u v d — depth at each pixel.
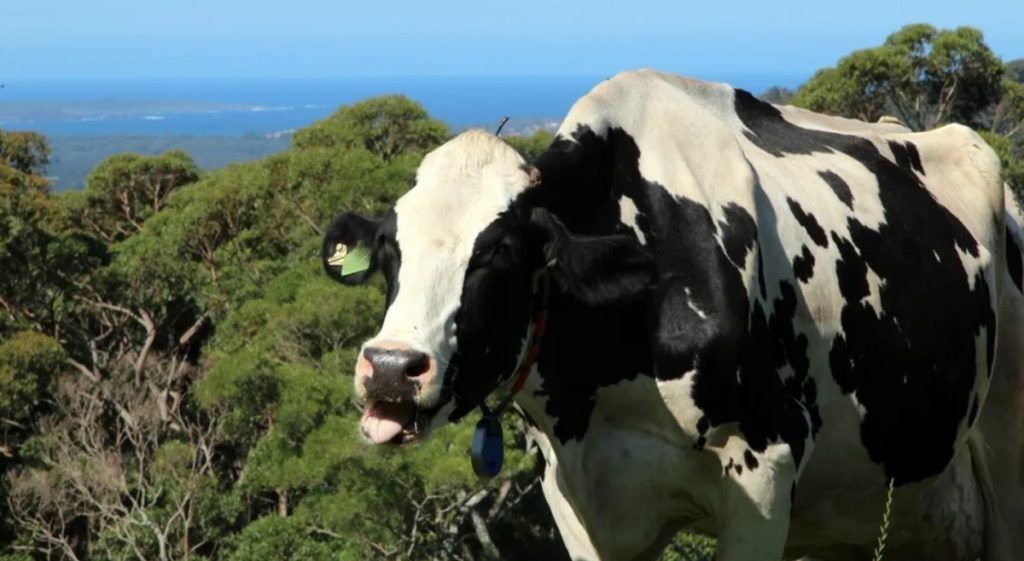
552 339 5.90
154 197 46.31
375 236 5.69
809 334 6.43
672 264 5.98
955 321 7.09
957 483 7.68
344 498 23.73
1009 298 7.83
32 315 36.88
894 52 43.19
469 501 26.31
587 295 5.57
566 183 5.88
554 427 6.08
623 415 6.08
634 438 6.11
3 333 35.53
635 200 6.06
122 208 46.00
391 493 23.77
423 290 5.32
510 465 23.89
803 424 6.23
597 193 5.99
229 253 36.94
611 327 5.92
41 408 33.84
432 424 5.31
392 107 38.88
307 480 23.89
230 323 31.56
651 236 6.01
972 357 7.23
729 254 6.04
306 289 27.47
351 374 26.81
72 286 36.78
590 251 5.52
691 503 6.25
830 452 6.66
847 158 7.08
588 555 6.36
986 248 7.51
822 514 6.93
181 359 37.84
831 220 6.66
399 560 24.62
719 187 6.20
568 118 6.07
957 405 7.18
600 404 6.07
